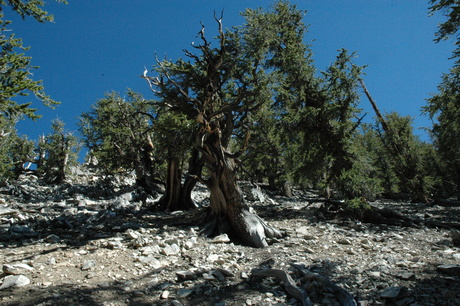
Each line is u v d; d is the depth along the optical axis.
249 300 5.85
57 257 8.46
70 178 40.16
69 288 6.29
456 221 15.27
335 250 9.58
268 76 13.88
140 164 28.75
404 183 28.70
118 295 6.08
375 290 6.04
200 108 12.88
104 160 29.06
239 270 7.75
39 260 8.16
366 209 15.30
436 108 18.75
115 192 31.70
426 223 14.17
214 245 10.42
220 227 12.29
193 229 12.51
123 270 7.56
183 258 8.80
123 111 30.05
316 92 16.95
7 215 14.89
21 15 10.65
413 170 27.69
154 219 17.31
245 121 15.09
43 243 10.46
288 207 21.34
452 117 18.33
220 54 13.22
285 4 18.22
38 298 5.71
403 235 12.01
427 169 32.78
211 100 12.78
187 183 22.58
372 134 28.95
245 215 11.95
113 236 11.58
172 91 13.90
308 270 7.11
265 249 10.30
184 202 22.42
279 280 6.85
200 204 24.22
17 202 21.70
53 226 13.47
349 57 15.79
